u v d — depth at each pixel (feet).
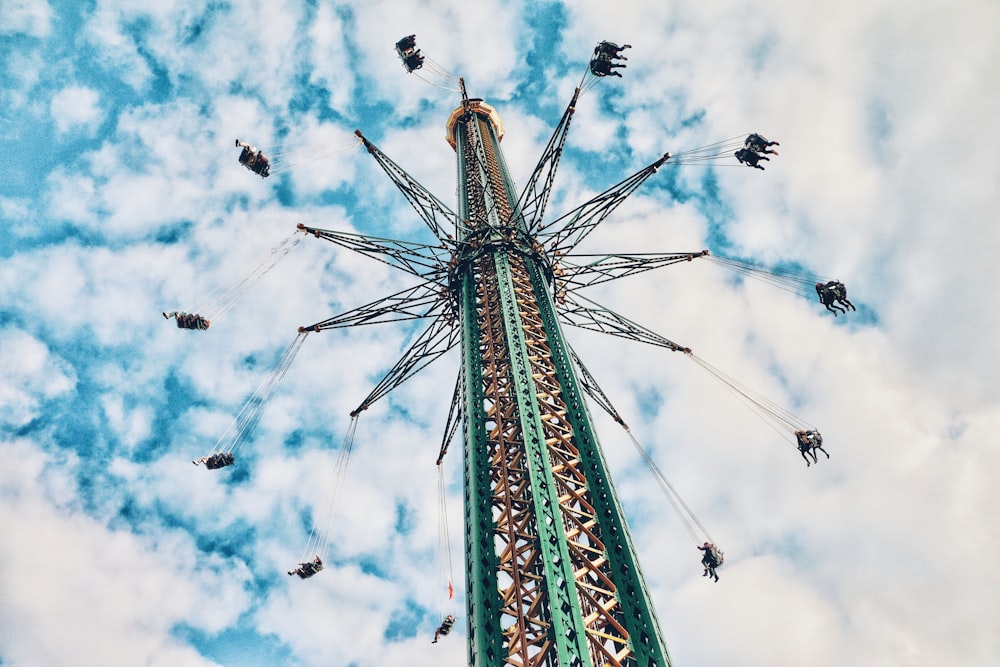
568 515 70.90
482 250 118.62
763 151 111.55
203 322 105.09
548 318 102.17
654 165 121.49
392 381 136.05
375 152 128.16
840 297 110.73
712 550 99.76
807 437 105.91
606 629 65.51
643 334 130.41
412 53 133.59
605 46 117.60
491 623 63.10
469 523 72.18
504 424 85.87
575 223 129.18
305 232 119.44
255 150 107.24
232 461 106.83
